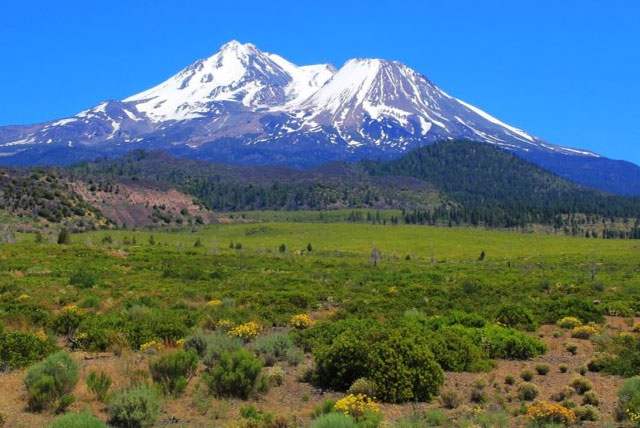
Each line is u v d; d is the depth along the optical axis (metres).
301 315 27.08
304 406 15.09
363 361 16.48
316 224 183.38
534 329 27.66
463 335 21.81
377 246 132.00
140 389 13.91
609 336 24.56
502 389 16.91
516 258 104.44
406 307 32.16
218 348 18.20
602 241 155.25
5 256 67.25
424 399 15.98
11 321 24.52
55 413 13.82
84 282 43.47
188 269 57.72
